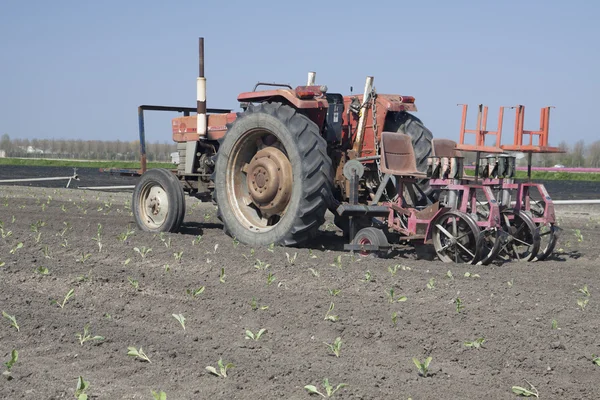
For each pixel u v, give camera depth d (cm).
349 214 703
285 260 646
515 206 734
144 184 901
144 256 647
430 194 804
